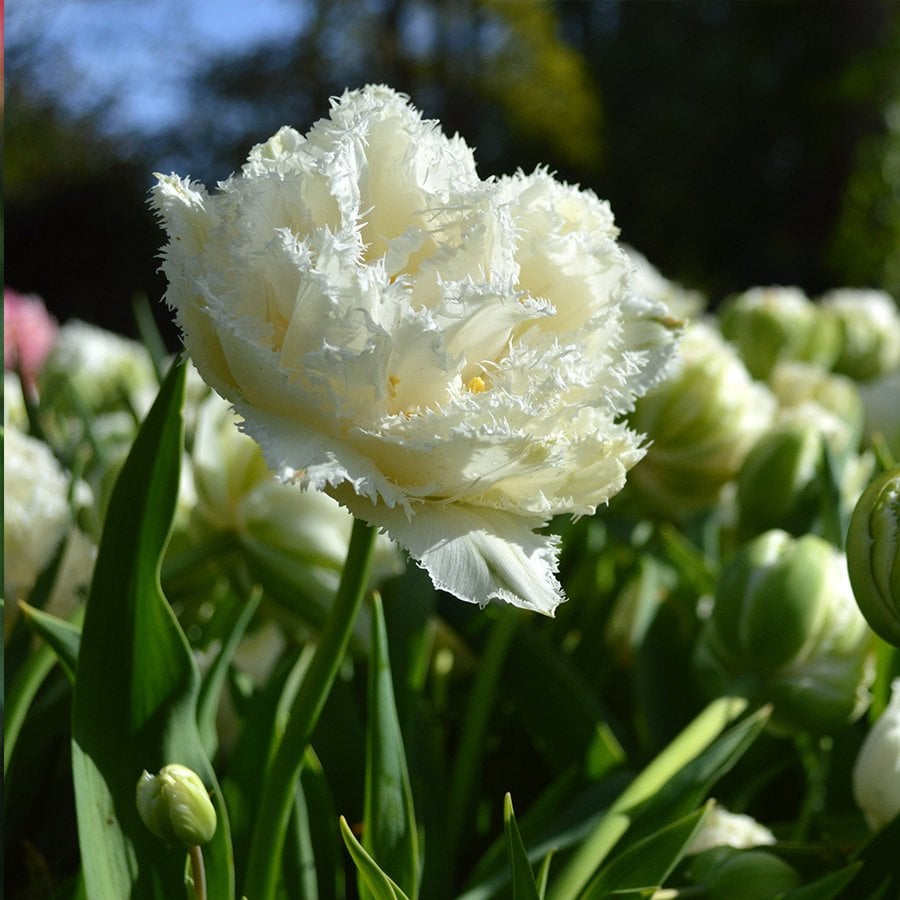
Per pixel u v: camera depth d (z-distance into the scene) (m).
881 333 1.02
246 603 0.49
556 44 6.49
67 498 0.53
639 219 6.49
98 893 0.40
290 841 0.45
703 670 0.53
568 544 0.67
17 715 0.45
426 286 0.38
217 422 0.53
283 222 0.38
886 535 0.42
